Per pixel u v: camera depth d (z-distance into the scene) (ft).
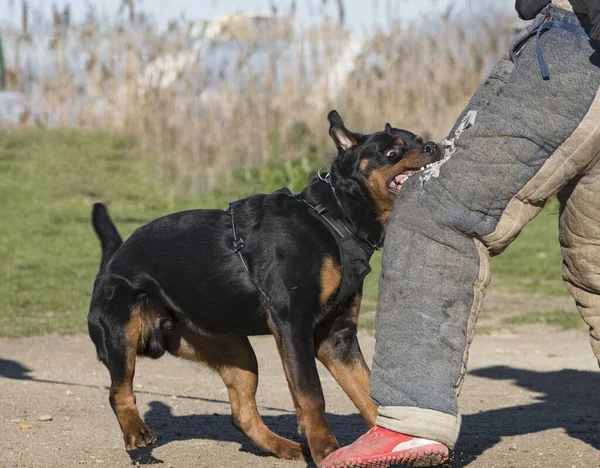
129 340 15.55
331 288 14.66
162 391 21.93
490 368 25.16
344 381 14.97
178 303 15.85
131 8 58.49
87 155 62.18
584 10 11.62
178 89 59.06
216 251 15.34
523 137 11.53
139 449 15.76
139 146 62.44
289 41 58.23
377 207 15.08
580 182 12.25
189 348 16.60
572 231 12.89
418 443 11.64
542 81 11.44
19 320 31.76
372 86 55.88
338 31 58.13
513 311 34.58
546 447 15.71
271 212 15.26
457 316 11.82
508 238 11.96
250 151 59.00
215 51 61.11
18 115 68.54
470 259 11.88
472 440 16.31
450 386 11.73
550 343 29.17
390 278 11.94
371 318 32.73
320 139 58.39
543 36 11.62
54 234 49.19
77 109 65.57
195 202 56.70
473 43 55.31
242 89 58.65
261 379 23.65
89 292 36.68
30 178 60.13
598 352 13.75
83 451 15.53
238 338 16.08
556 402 20.58
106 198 57.47
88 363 25.77
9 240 47.03
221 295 15.29
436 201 11.86
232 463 15.08
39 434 16.57
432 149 15.25
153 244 15.94
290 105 58.59
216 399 21.03
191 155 58.90
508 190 11.67
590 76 11.34
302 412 13.94
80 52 63.52
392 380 11.75
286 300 14.58
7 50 69.72
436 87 55.16
